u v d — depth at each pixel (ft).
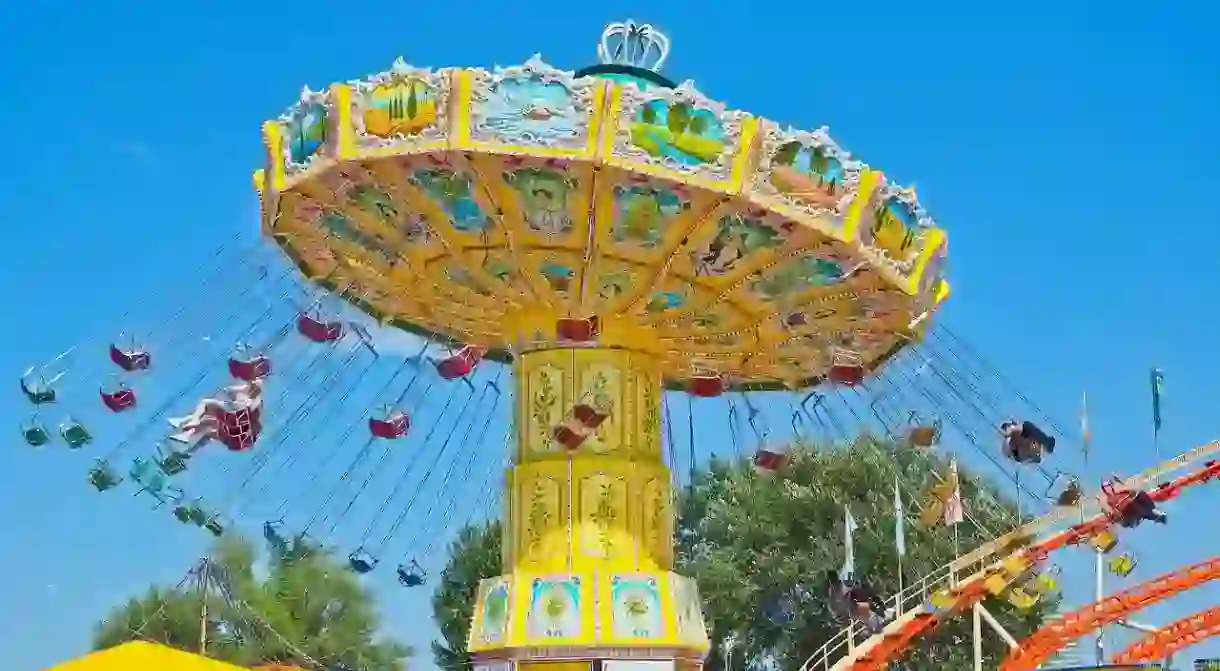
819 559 148.05
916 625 92.38
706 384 78.74
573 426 65.82
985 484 143.84
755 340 72.79
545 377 70.03
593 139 56.65
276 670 110.11
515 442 70.59
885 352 76.07
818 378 80.53
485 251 65.10
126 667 63.57
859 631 99.09
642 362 71.31
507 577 67.77
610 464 68.33
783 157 58.23
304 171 60.80
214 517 72.02
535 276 66.44
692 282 66.03
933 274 65.26
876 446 153.17
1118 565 94.43
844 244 59.82
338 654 202.80
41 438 69.26
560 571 66.64
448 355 71.36
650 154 57.21
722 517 164.04
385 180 60.23
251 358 67.67
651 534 68.90
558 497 68.13
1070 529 89.81
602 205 59.77
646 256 63.77
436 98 56.90
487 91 56.80
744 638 158.81
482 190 59.72
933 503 93.81
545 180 58.75
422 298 72.69
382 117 57.88
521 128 56.85
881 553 147.02
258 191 67.15
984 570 92.48
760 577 153.28
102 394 68.95
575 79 57.06
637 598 65.62
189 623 193.36
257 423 69.77
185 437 68.69
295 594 206.08
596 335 67.51
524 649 64.85
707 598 153.79
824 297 66.69
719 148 57.47
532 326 70.74
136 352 68.23
